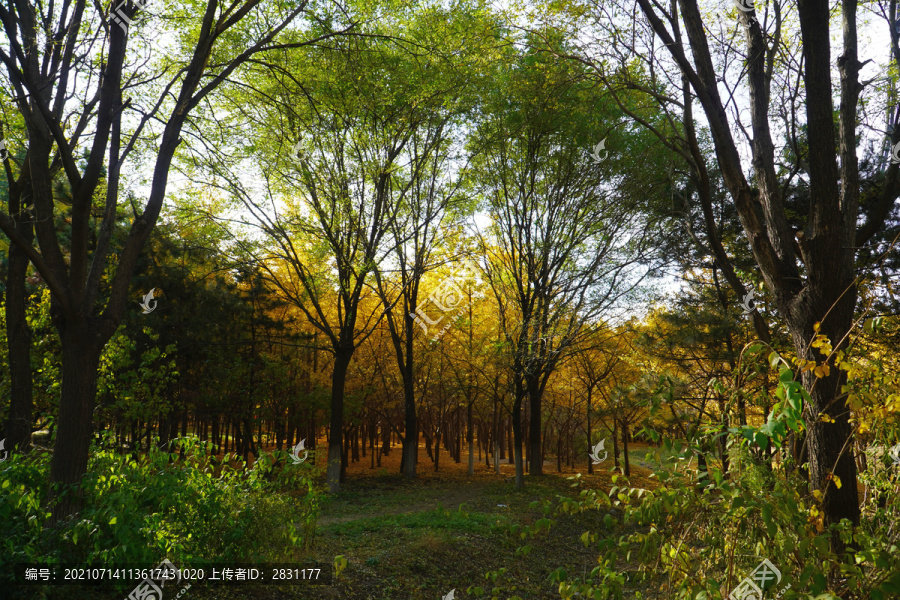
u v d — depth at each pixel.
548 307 17.56
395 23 13.85
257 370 21.19
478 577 8.73
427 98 15.12
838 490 4.71
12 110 9.31
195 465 6.55
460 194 19.17
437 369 24.50
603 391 23.84
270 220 16.62
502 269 20.25
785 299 6.00
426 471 26.17
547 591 8.47
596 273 18.20
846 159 6.37
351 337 18.28
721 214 15.10
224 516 6.45
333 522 12.12
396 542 9.58
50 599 4.98
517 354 16.81
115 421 15.81
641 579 2.98
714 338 13.48
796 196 12.69
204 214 16.55
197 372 19.55
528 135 17.22
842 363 2.80
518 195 18.69
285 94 13.78
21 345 10.49
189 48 10.59
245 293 21.14
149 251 17.62
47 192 7.20
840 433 4.79
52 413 12.41
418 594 7.62
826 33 5.66
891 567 2.28
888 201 7.98
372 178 16.39
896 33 8.79
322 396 20.80
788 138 11.65
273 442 28.25
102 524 5.54
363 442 34.22
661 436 3.04
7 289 10.49
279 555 6.95
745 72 8.66
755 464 2.96
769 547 2.73
